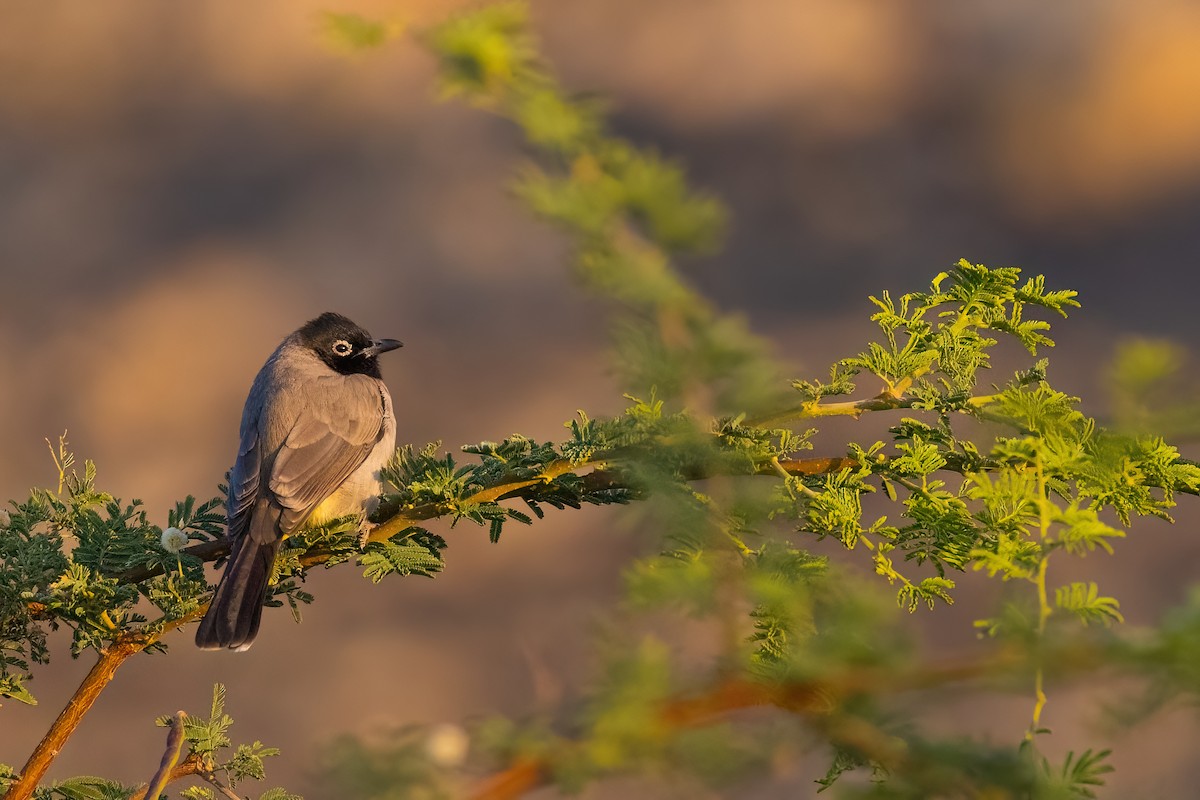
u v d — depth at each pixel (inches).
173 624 198.1
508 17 81.4
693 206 79.1
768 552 89.9
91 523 209.9
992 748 73.7
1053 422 111.5
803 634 80.7
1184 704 67.8
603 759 70.0
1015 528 109.7
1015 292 185.5
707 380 83.0
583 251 79.8
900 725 73.3
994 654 72.7
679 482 94.6
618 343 82.7
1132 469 145.4
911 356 184.5
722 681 74.4
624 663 72.1
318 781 68.9
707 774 70.9
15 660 197.3
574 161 79.3
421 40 82.3
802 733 73.6
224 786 186.4
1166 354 94.3
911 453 177.6
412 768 68.8
